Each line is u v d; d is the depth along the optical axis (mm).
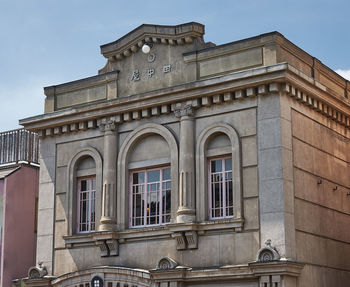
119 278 26688
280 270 23000
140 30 28484
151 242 26625
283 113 24797
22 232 32750
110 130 28391
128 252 27125
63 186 29578
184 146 26219
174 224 25547
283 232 23672
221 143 25938
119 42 29094
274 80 24578
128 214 27734
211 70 26547
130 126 28203
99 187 28391
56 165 30000
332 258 26250
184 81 27141
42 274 29031
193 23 27234
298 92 25484
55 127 30141
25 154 34000
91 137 29156
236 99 25625
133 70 28734
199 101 26375
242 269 23891
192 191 25859
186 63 27219
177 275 25047
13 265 31984
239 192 24859
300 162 25328
